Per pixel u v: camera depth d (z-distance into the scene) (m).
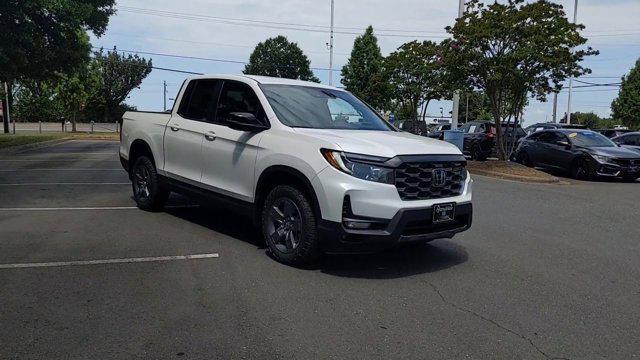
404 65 25.75
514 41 16.27
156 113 7.95
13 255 5.73
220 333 3.92
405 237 5.12
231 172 6.30
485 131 23.31
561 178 17.03
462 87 17.84
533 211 9.73
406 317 4.32
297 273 5.35
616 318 4.45
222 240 6.58
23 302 4.42
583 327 4.24
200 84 7.26
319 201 5.16
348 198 5.02
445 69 18.77
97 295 4.61
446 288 5.07
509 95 19.14
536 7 15.86
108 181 11.73
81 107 40.16
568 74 16.66
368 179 5.02
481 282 5.29
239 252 6.05
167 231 6.98
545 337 4.03
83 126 56.50
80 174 12.91
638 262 6.26
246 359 3.54
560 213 9.61
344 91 7.27
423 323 4.21
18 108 58.56
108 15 21.83
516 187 13.49
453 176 5.57
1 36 17.83
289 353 3.64
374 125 6.59
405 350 3.74
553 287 5.21
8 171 13.32
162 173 7.66
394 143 5.41
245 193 6.11
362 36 42.88
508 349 3.81
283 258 5.59
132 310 4.30
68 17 18.70
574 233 7.84
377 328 4.09
